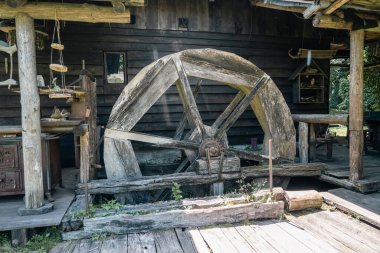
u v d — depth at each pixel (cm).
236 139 677
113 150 411
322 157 608
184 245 281
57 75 563
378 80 1030
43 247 279
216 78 452
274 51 684
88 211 316
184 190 482
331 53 691
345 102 1700
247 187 445
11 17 309
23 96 309
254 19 662
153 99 427
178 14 613
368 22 398
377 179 421
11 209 329
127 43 592
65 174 513
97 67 583
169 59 426
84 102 374
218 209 330
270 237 297
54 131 349
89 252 270
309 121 514
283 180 456
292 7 429
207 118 652
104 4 349
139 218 312
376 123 686
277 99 466
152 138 420
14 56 538
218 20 638
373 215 326
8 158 344
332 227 321
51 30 555
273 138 465
